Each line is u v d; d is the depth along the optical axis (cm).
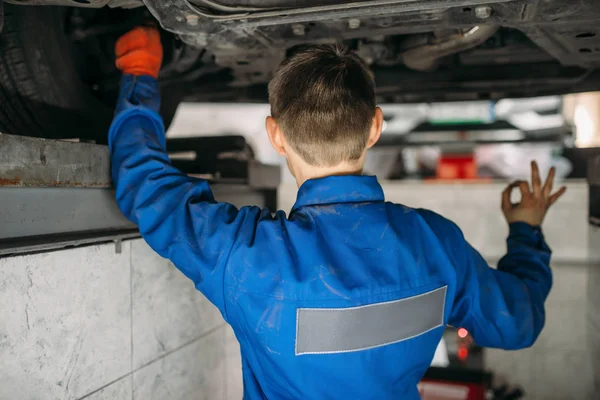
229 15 100
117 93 154
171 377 140
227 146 186
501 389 235
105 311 114
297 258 76
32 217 94
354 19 108
